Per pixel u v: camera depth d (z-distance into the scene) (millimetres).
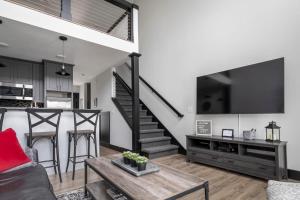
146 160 1843
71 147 3418
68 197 2244
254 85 3092
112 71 5746
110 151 5051
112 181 1605
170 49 5055
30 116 2842
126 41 4137
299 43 2828
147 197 1309
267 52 3184
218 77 3658
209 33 4117
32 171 1911
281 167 2691
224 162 3219
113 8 5848
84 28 3504
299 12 2842
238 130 3500
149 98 5625
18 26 2951
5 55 4457
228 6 3775
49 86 4965
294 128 2836
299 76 2816
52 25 3111
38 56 4527
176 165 3570
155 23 5594
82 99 9156
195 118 4316
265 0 3227
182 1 4781
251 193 2363
